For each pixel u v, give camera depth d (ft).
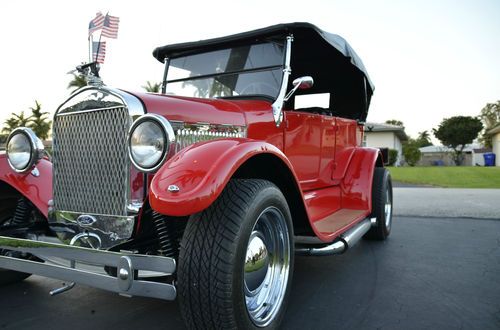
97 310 9.39
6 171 9.66
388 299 9.82
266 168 8.57
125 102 7.39
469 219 21.27
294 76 14.24
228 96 11.37
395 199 29.55
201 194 6.10
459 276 11.61
